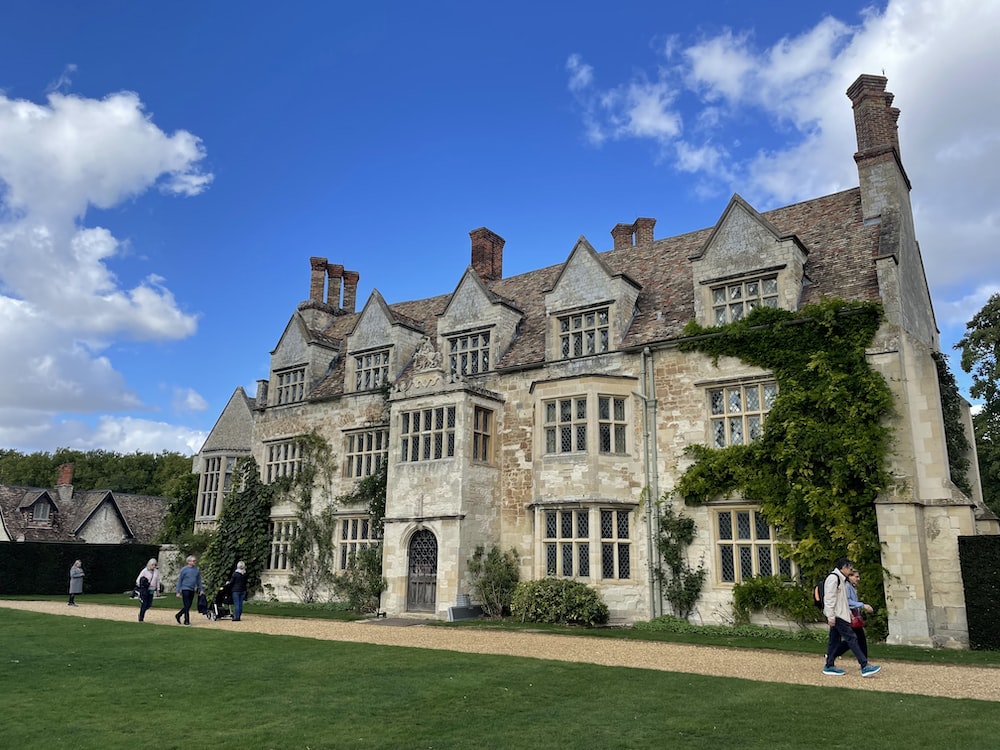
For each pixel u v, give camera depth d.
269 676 10.05
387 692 8.92
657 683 9.51
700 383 18.33
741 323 17.95
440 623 18.06
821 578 15.50
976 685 9.70
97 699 8.52
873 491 15.13
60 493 47.47
